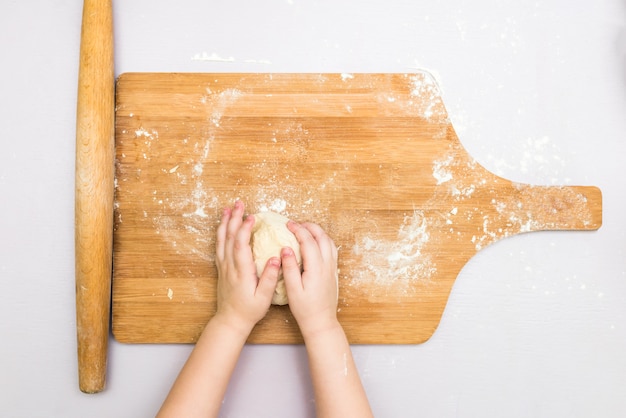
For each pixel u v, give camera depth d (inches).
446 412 25.2
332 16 25.5
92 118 23.1
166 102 24.8
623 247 25.6
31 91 25.3
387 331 24.9
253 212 24.8
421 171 25.0
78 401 25.0
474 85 25.6
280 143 24.9
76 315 24.0
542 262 25.5
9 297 25.1
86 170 22.9
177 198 24.7
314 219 24.8
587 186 25.1
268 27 25.5
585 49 25.8
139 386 24.9
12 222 25.2
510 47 25.7
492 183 25.0
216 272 24.7
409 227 24.9
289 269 22.7
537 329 25.4
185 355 25.0
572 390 25.4
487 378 25.3
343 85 25.0
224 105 24.8
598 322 25.5
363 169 24.9
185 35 25.4
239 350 23.0
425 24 25.6
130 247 24.6
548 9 25.8
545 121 25.6
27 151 25.2
